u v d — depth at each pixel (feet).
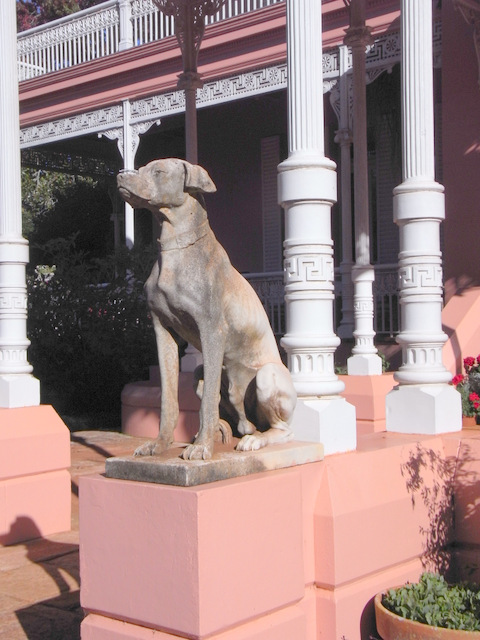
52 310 41.11
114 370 41.32
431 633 11.35
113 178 59.98
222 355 11.13
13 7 19.99
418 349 16.38
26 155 55.47
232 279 11.59
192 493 9.59
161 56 44.55
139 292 40.70
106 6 48.49
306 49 13.64
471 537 14.71
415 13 16.60
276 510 10.69
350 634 12.13
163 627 9.84
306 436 13.16
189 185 10.80
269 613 10.71
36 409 19.85
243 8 43.11
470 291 26.78
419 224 16.48
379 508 12.80
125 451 30.04
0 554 18.04
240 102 50.19
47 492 19.74
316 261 13.56
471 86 31.07
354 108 27.04
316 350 13.51
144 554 10.02
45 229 67.51
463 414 17.93
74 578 16.28
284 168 13.67
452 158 31.42
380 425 23.56
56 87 49.55
